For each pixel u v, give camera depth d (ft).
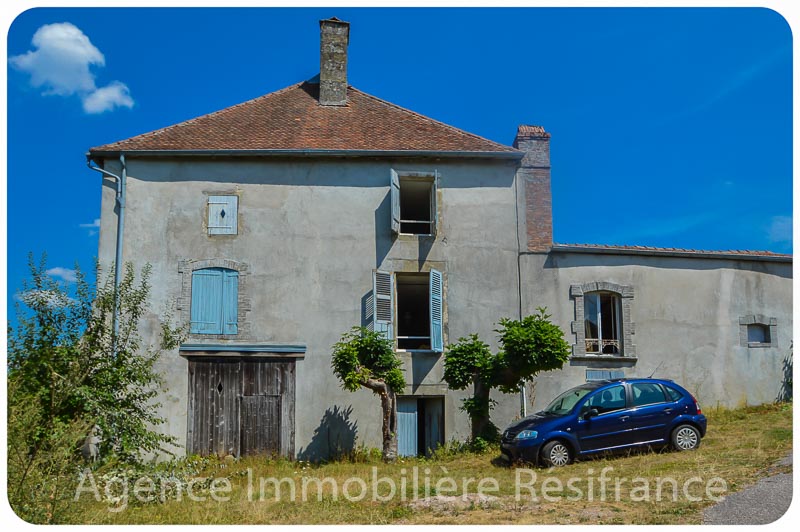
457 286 59.82
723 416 57.36
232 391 56.49
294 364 57.36
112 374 43.78
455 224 60.80
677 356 60.80
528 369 52.39
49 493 33.60
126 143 59.88
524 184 62.13
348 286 58.95
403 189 63.87
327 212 59.88
